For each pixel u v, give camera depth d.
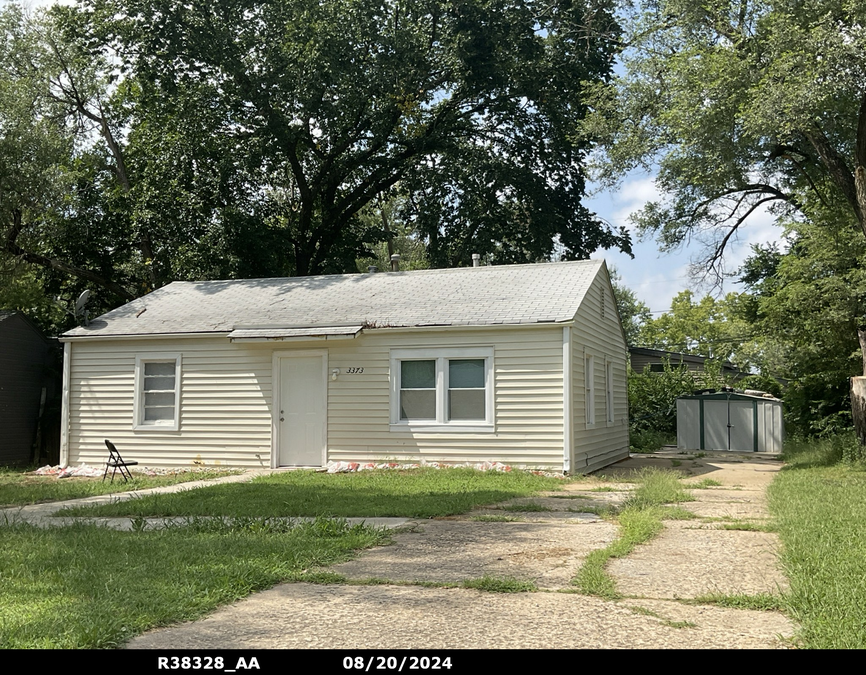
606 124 22.58
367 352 17.38
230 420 18.28
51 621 5.13
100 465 19.20
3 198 23.91
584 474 16.22
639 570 6.78
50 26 29.20
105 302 31.78
